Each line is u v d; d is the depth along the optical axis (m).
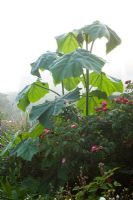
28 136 4.34
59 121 3.92
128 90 3.90
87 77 4.30
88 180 3.59
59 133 3.61
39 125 4.10
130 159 3.68
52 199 3.36
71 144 3.47
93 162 3.56
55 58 4.29
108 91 4.82
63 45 4.75
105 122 3.64
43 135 3.82
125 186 3.59
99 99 4.41
